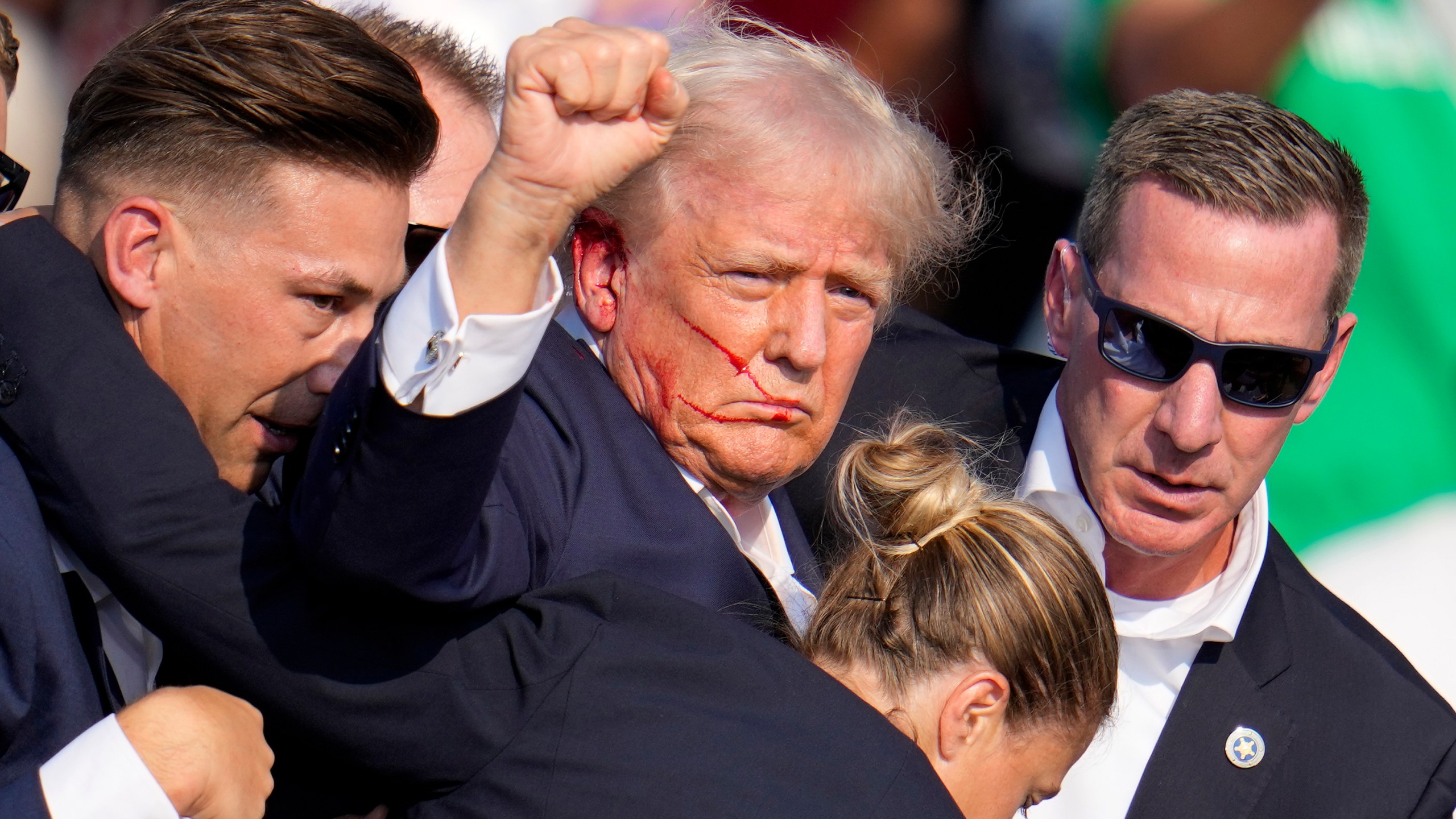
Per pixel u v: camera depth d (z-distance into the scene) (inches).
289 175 265.0
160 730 230.2
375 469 219.0
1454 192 672.4
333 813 286.7
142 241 268.4
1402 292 677.9
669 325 314.8
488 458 224.7
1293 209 361.1
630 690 265.9
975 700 291.6
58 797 221.6
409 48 384.5
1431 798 383.2
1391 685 397.7
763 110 303.9
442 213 371.2
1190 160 367.9
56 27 537.0
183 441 261.3
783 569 368.8
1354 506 680.4
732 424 317.7
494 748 260.1
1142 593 408.8
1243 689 393.7
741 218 302.7
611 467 308.7
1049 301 427.2
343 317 282.2
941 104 597.3
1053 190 614.5
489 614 271.0
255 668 251.0
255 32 265.4
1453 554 674.2
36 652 256.2
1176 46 603.8
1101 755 401.1
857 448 325.4
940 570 298.8
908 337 480.4
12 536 255.9
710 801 256.2
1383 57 652.7
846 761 265.6
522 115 207.6
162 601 251.1
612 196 312.5
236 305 270.8
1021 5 586.9
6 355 263.3
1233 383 368.8
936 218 335.3
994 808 306.2
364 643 253.0
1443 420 676.1
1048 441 416.2
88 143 276.2
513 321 213.9
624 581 285.0
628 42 208.5
